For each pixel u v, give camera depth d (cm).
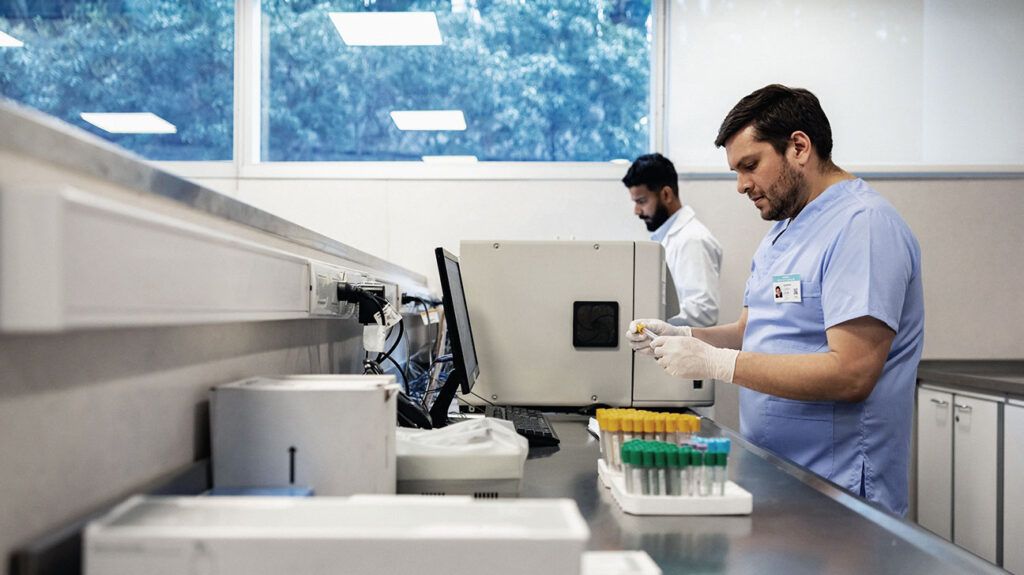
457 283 139
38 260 44
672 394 172
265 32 304
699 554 74
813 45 296
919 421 278
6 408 51
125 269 54
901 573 69
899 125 295
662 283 177
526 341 172
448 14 304
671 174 262
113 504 65
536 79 305
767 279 158
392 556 49
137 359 69
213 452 77
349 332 169
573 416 174
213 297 73
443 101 305
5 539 51
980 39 294
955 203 293
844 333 134
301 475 77
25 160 52
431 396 170
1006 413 226
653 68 299
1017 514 220
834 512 89
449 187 299
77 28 300
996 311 293
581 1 304
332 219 299
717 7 297
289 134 305
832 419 144
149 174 69
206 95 303
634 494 89
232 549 48
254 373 102
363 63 304
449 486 93
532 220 299
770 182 150
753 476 109
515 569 49
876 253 134
